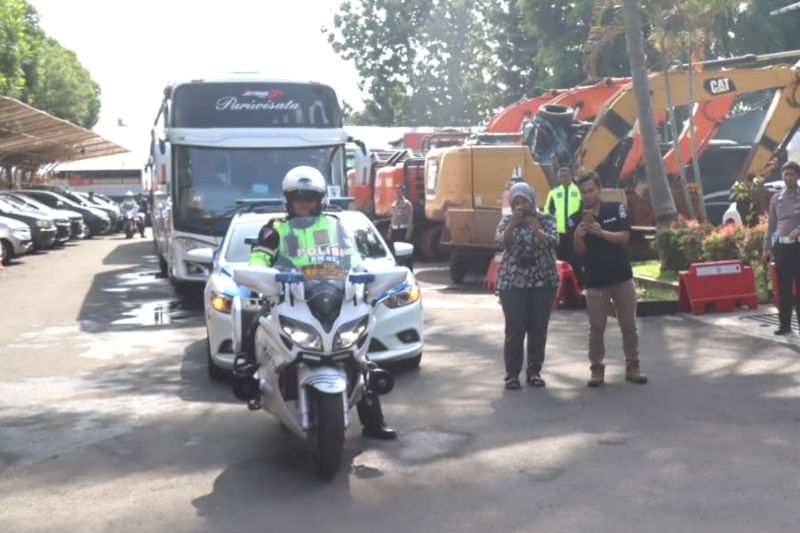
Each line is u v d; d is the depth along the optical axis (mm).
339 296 6414
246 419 8180
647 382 9102
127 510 5918
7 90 37062
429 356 10812
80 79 73438
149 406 8719
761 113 33438
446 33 62688
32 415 8453
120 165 70188
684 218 19891
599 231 8852
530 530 5398
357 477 6461
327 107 17047
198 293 17891
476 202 19406
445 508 5805
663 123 25781
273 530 5516
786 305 10992
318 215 6816
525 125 20297
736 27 36125
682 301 13047
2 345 12273
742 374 9297
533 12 43469
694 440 7117
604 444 7094
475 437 7398
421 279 19984
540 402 8484
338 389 6172
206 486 6363
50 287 19547
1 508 5996
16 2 38375
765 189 17984
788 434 7203
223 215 16344
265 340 6586
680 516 5539
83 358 11234
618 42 39219
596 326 9039
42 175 56125
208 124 16625
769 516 5492
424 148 29328
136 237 42281
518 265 9016
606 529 5371
